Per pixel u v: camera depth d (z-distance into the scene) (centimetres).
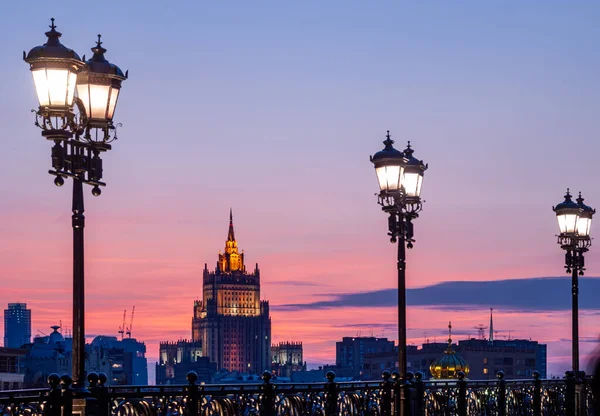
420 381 2886
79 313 1803
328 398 2419
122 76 1891
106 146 1878
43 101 1788
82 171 1841
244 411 2120
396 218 2891
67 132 1800
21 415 1666
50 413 1731
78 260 1816
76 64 1798
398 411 2789
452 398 3055
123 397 1859
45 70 1777
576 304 4119
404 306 2852
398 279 2864
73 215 1823
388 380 2753
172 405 1948
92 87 1856
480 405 3244
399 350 2844
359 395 2592
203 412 2017
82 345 1798
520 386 3512
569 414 3850
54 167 1795
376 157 2839
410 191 2948
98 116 1859
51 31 1820
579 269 4088
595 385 985
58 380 1748
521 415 3500
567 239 4084
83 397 1764
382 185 2836
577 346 4062
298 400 2295
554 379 3784
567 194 4144
